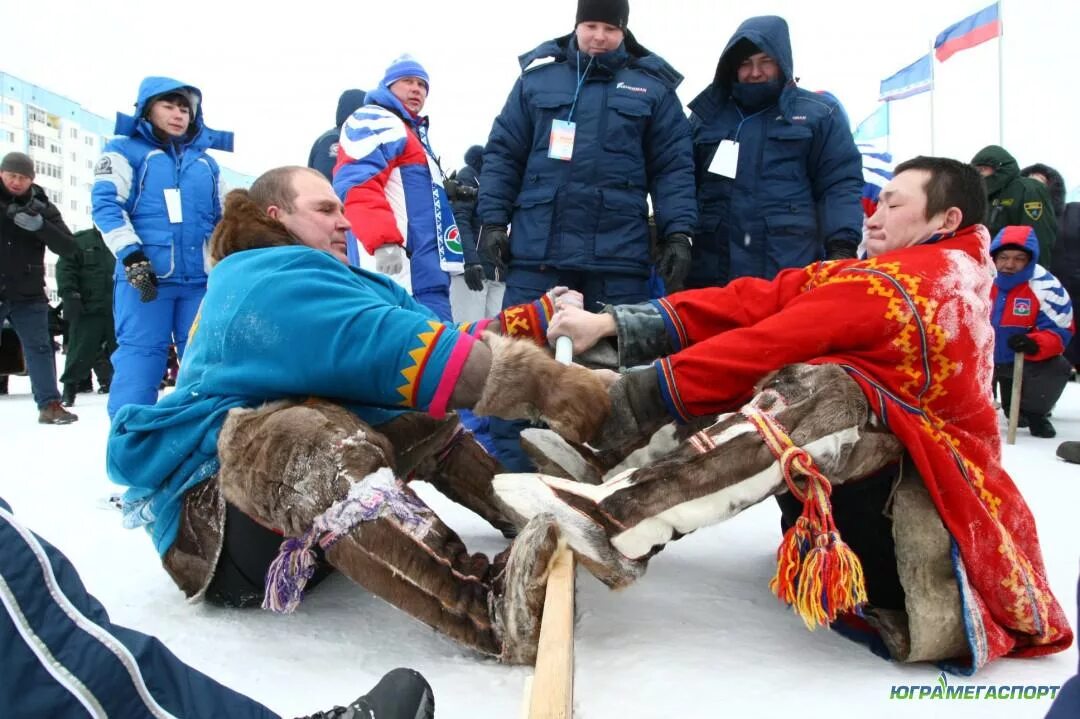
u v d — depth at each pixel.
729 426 1.73
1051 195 7.00
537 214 3.70
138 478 1.98
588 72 3.70
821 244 3.80
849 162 3.71
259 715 1.14
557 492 1.73
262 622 1.94
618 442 1.99
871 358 1.83
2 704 0.95
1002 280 5.62
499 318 2.46
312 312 1.84
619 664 1.71
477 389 1.87
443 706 1.52
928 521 1.74
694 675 1.66
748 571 2.36
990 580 1.74
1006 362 5.65
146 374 3.74
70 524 2.79
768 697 1.57
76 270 7.38
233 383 1.89
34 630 0.96
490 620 1.70
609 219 3.64
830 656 1.79
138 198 3.71
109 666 1.00
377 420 2.12
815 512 1.71
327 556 1.73
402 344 1.84
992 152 6.33
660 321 2.24
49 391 5.91
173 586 2.18
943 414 1.86
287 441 1.74
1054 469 4.17
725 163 3.70
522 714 1.26
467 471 2.41
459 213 5.23
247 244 2.11
